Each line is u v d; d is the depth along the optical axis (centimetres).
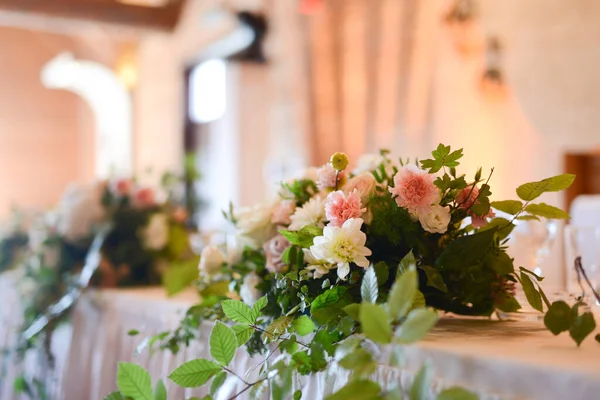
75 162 1039
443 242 131
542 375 91
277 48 596
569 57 387
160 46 773
